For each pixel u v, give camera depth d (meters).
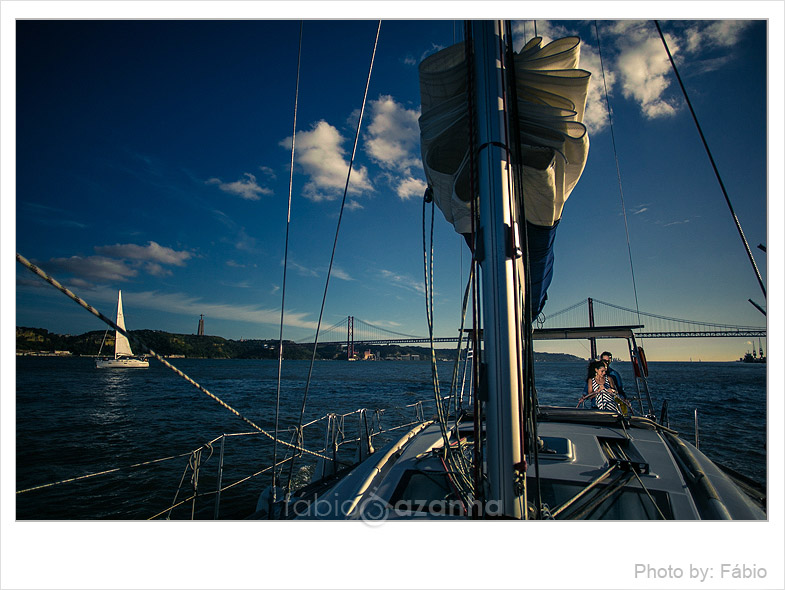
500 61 1.78
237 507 7.12
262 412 19.80
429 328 2.55
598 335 4.98
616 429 3.65
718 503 1.98
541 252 2.89
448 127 2.01
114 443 12.95
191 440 13.20
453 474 2.38
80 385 35.72
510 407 1.57
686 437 12.88
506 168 1.70
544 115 1.93
